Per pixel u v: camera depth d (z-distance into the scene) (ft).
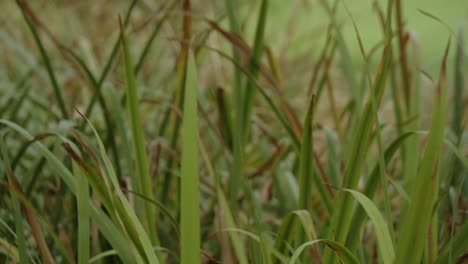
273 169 7.21
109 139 6.64
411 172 6.26
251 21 15.78
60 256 6.61
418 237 4.92
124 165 8.08
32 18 6.70
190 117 4.84
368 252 6.46
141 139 5.82
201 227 7.22
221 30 6.36
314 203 7.44
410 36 7.22
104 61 12.31
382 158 5.37
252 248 5.94
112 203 5.35
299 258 6.00
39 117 8.66
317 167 6.36
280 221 7.14
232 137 7.38
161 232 6.76
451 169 6.31
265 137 8.81
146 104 10.32
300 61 14.71
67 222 6.78
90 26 13.85
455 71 7.21
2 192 6.43
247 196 6.43
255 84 6.32
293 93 13.55
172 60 12.07
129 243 5.19
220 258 6.86
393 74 6.92
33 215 5.45
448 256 5.28
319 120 13.07
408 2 21.88
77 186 5.42
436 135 4.82
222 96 7.26
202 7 12.66
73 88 10.95
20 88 9.53
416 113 6.63
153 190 7.07
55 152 6.39
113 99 6.35
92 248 6.27
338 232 5.47
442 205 6.42
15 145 8.01
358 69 15.19
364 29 20.26
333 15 6.46
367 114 5.43
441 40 18.85
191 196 4.85
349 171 5.48
